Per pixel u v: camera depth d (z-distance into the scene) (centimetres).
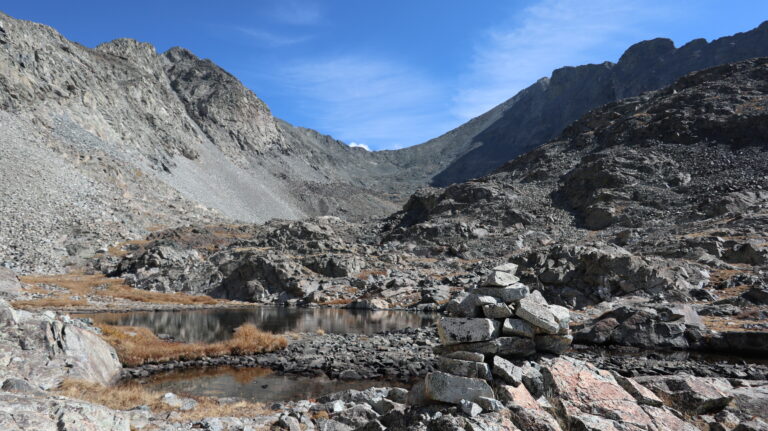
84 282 6700
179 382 2125
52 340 1833
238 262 7244
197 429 1240
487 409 931
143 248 8400
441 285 6462
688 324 2919
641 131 11969
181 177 17862
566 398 990
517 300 1153
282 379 2214
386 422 1055
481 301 1149
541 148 14612
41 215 9256
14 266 6819
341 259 7550
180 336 3472
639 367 2208
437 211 11894
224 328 3984
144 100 19875
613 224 8869
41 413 914
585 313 4044
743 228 6138
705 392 1108
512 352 1092
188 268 7444
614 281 4488
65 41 17475
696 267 4716
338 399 1648
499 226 10100
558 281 4747
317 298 6316
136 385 2025
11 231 8144
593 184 10575
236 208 18800
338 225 13138
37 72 14088
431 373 1054
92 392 1600
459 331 1111
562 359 1109
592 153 12256
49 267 7369
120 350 2459
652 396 1038
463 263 8069
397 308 5853
